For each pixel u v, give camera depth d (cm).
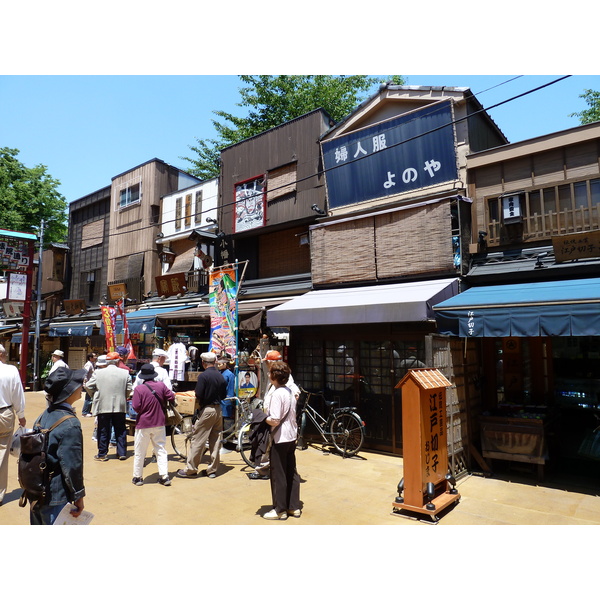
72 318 2097
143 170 1814
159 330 1294
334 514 520
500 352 803
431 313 705
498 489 609
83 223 2178
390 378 816
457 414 659
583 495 586
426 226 833
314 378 923
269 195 1277
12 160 2336
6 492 595
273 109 2075
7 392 548
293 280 1192
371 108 993
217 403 682
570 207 736
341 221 952
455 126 866
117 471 700
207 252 1482
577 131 734
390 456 793
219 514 521
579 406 758
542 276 741
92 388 798
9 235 1691
